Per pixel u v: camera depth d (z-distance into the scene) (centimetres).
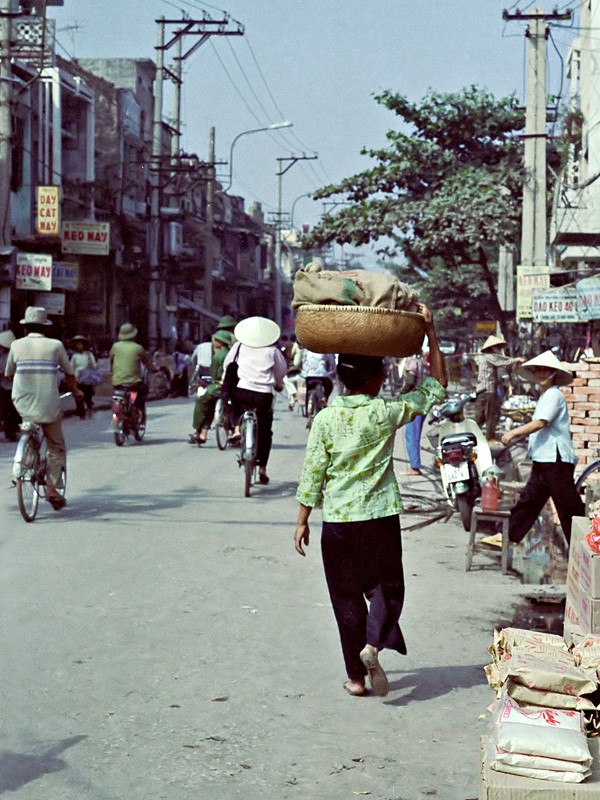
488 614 734
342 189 3122
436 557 932
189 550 916
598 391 1274
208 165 4781
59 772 448
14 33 2595
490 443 1689
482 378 1823
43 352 1060
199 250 6388
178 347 3659
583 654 443
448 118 3102
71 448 1739
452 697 554
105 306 4328
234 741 487
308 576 827
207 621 689
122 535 979
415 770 458
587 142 2759
